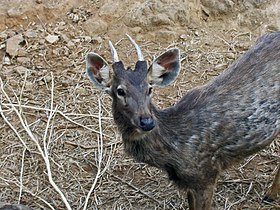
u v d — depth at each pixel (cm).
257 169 344
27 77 393
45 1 429
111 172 344
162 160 300
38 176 343
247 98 302
